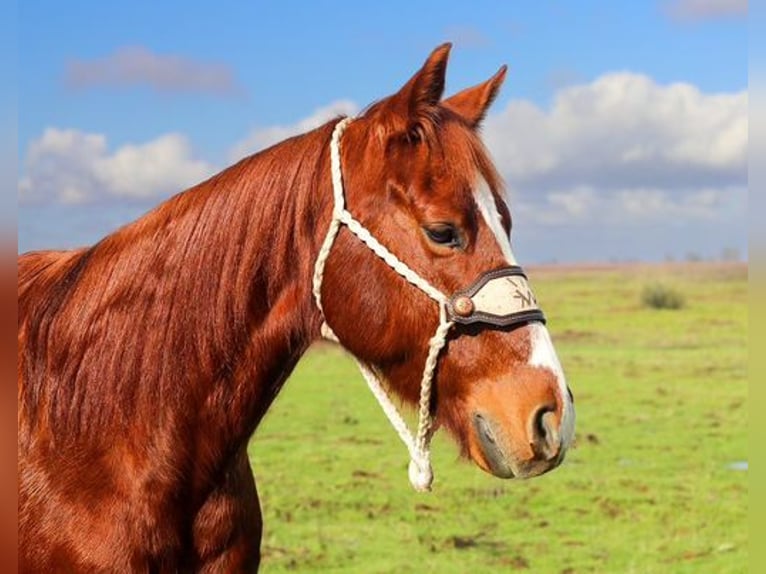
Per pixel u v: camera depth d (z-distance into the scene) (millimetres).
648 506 8297
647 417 12250
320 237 2852
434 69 2779
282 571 6578
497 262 2719
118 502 2756
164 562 2801
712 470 9547
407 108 2785
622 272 41312
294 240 2889
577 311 26188
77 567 2732
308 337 2945
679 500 8469
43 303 2984
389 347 2797
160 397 2812
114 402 2811
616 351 19094
